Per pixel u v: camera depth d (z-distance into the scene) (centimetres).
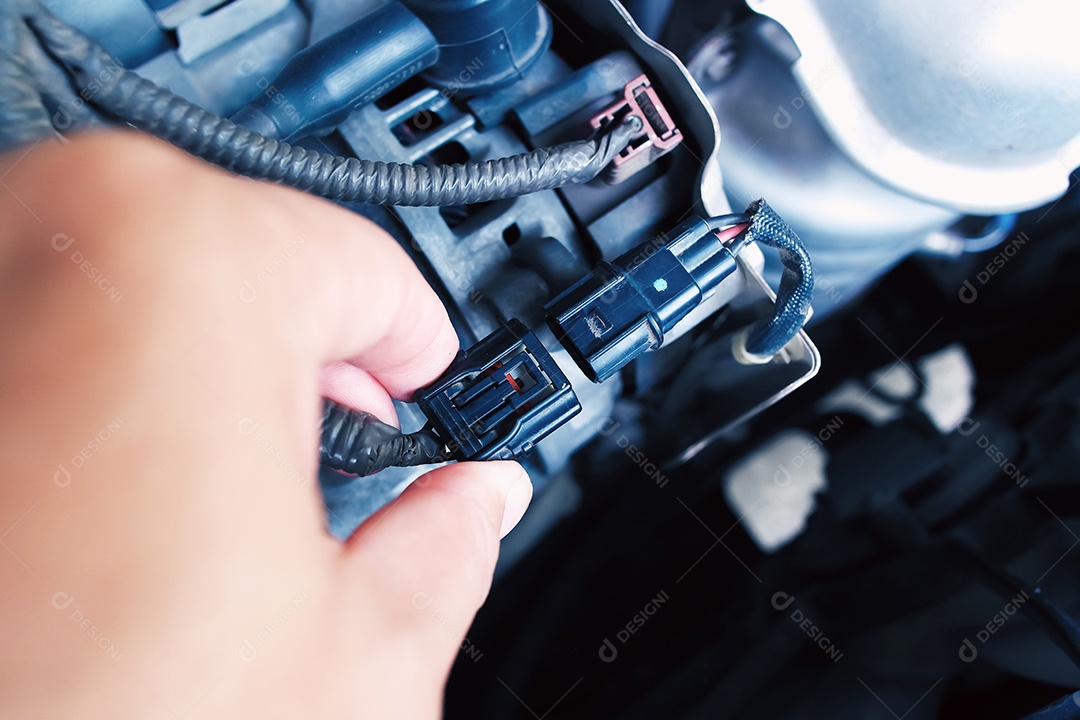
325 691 42
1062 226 122
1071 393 112
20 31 60
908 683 99
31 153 42
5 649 35
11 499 36
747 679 107
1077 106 87
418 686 46
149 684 37
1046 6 80
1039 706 90
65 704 35
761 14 88
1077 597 93
